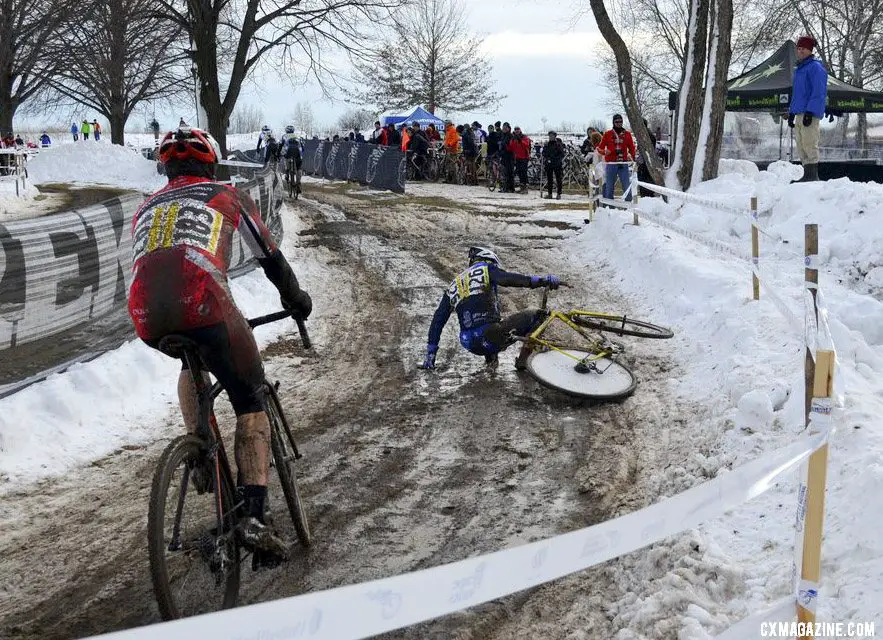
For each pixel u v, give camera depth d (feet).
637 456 17.81
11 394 19.31
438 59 171.32
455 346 26.94
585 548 7.04
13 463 17.16
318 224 52.03
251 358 10.94
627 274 34.94
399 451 18.51
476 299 22.94
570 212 55.83
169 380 22.63
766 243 33.99
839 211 33.19
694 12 47.09
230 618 5.25
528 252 41.68
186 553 10.27
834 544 11.10
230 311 10.71
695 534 12.89
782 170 45.11
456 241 45.19
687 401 20.43
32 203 78.33
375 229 49.60
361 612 5.78
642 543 7.41
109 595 12.67
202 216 10.88
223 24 82.58
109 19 89.86
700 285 28.89
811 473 8.63
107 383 20.62
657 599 11.53
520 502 15.88
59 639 11.57
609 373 21.86
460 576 6.29
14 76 119.44
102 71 114.83
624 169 47.62
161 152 11.67
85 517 15.23
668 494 15.75
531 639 11.53
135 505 15.71
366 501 16.02
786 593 10.94
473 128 84.99
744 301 25.26
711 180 45.83
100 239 22.86
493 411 20.92
